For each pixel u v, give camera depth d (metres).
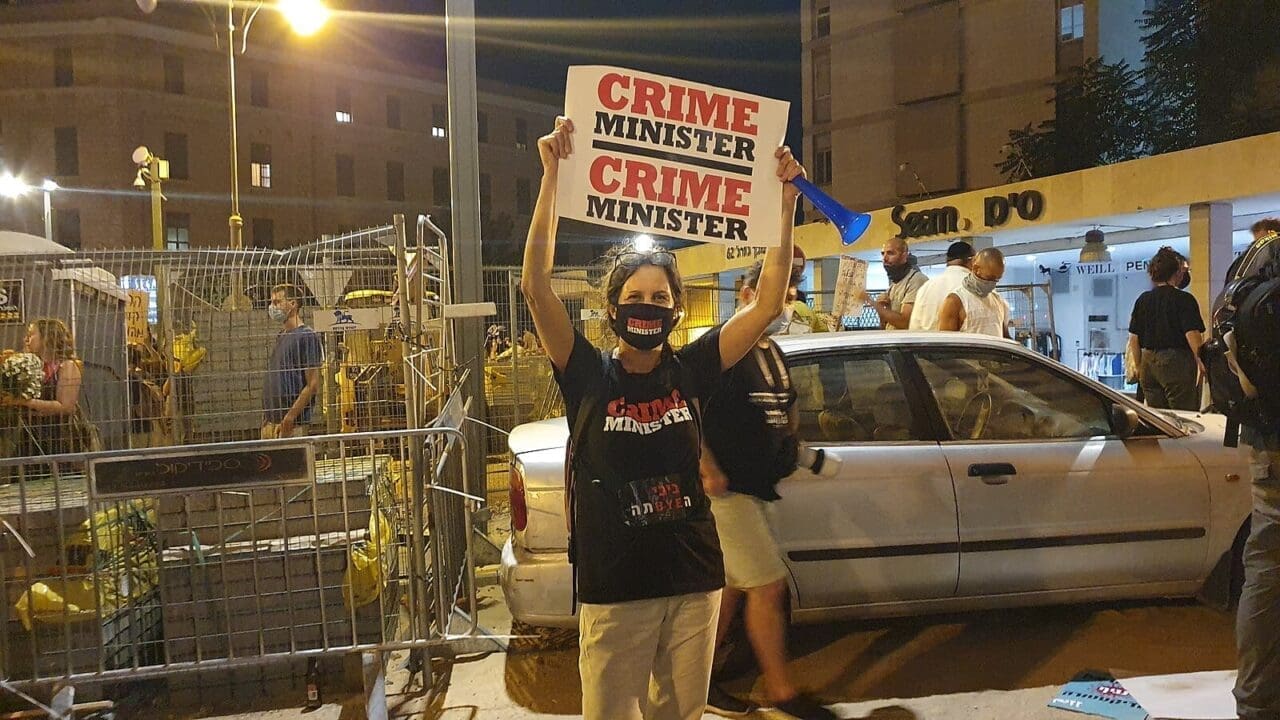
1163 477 4.68
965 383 4.79
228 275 6.13
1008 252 17.81
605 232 37.16
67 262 5.57
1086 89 27.05
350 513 4.51
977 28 30.92
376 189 47.94
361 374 6.33
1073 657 4.51
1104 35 27.97
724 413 3.78
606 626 2.59
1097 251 14.30
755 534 3.89
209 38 41.75
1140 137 25.48
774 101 2.86
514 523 4.44
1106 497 4.62
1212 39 22.33
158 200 19.02
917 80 32.47
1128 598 4.77
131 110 39.91
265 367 6.00
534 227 2.66
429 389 5.84
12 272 5.74
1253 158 12.05
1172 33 23.64
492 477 9.45
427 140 49.91
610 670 2.60
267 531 4.44
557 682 4.52
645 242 2.84
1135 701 3.94
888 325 7.79
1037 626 4.91
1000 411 4.79
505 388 10.44
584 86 2.79
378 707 4.05
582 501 2.62
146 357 5.74
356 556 4.34
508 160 53.03
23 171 40.06
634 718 2.63
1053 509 4.57
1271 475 3.37
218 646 4.27
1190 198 12.84
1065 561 4.59
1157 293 7.83
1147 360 7.91
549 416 10.41
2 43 39.59
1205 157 12.62
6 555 4.20
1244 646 3.43
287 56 44.28
